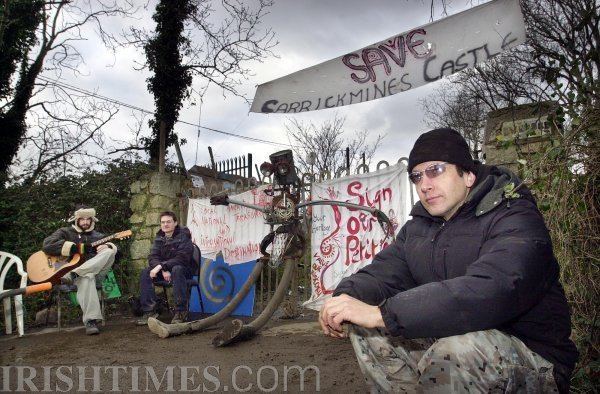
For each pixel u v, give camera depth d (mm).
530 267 1427
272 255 4594
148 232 7074
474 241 1668
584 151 2430
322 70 3561
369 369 1711
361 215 5086
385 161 5023
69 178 7531
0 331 5422
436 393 1458
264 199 6047
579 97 2631
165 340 4457
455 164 1757
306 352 3754
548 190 2475
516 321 1554
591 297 2281
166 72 10570
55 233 5422
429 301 1403
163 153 7348
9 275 6453
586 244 2326
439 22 3217
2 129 10039
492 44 3074
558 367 1525
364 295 1833
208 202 6844
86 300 4984
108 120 11078
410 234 1955
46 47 10664
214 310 6418
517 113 4629
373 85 3416
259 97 3709
